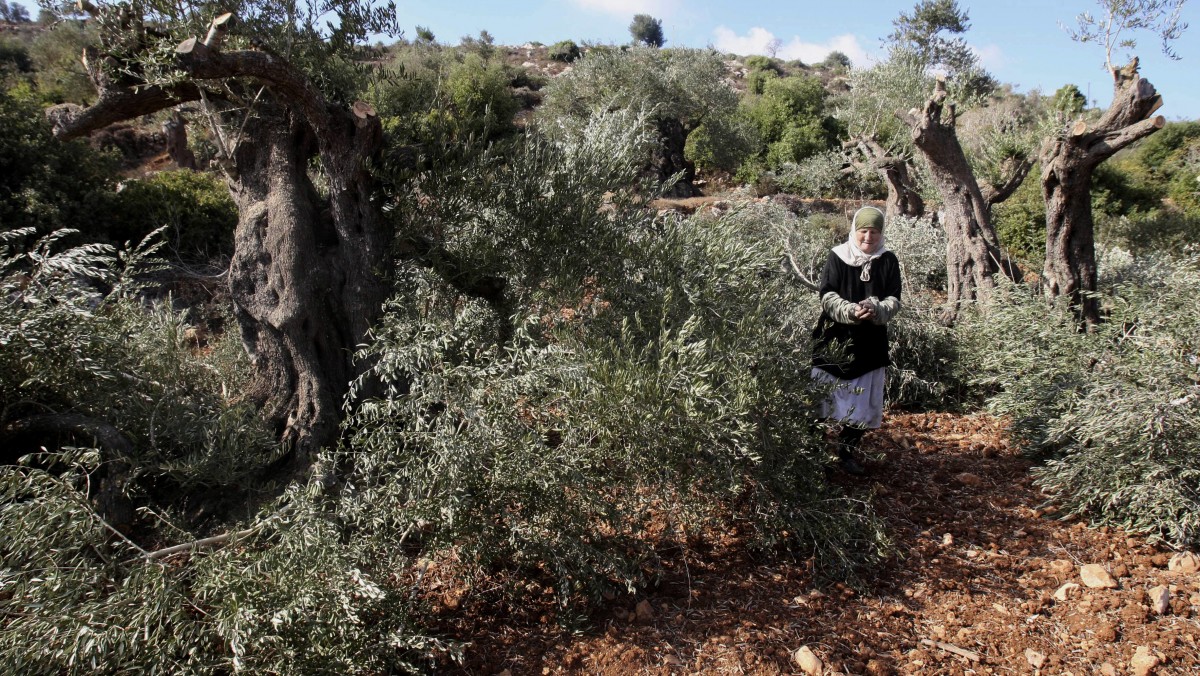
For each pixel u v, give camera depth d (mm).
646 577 3174
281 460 3584
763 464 3285
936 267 7703
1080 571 3174
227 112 3783
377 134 3602
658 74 19266
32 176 7797
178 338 3697
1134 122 4395
